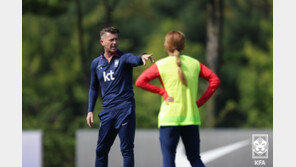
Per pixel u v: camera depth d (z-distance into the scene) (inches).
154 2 3732.8
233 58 2365.9
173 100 828.0
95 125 2182.6
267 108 2837.1
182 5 3791.8
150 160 1117.7
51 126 2623.0
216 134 1124.5
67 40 3016.7
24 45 3041.3
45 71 3041.3
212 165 1120.8
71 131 2428.6
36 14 2086.6
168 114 830.5
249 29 3373.5
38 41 3063.5
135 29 3511.3
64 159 2106.3
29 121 2613.2
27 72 3004.4
